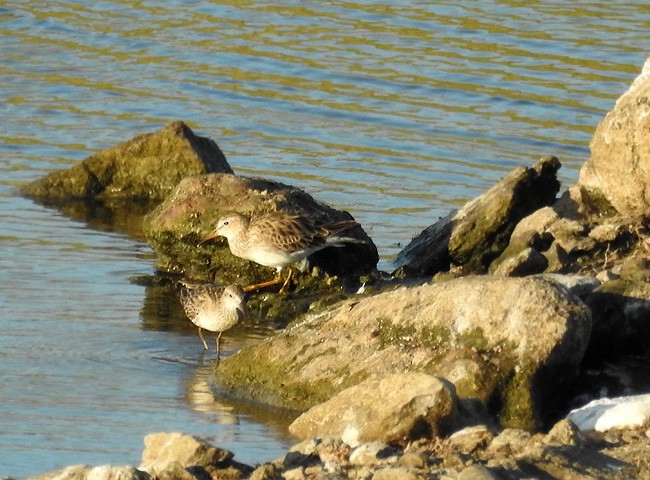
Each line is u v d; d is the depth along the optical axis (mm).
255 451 11500
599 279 14695
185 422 12383
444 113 24750
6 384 13312
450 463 10000
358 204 20703
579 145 23312
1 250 18344
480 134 23797
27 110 24656
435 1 30578
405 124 24266
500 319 12664
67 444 11711
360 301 13633
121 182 21594
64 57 27422
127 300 16578
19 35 28562
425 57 27328
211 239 17969
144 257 18594
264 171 22156
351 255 17734
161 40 28422
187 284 15883
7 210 20406
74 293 16672
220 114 24750
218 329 14594
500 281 12961
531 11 29828
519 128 24047
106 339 14977
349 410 11531
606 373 13266
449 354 12602
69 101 25188
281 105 25172
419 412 11188
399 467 9914
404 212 20391
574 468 9789
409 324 13016
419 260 17875
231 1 30812
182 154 21484
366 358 12914
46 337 14875
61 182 21406
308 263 17531
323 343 13281
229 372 13539
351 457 10328
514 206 17484
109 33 28812
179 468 10031
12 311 15734
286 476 9984
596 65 26703
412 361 12672
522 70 26547
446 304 12953
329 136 23781
